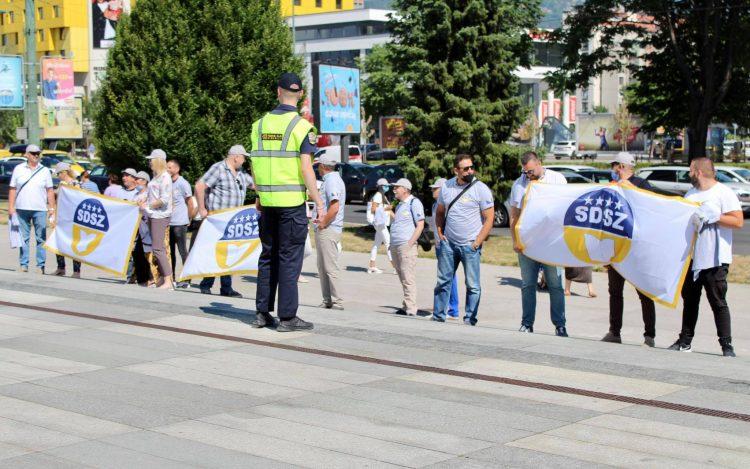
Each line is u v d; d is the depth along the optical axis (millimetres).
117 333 8359
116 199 13562
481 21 25031
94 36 104938
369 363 7227
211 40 23000
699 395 6273
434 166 24625
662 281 8922
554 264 9656
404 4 25828
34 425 5664
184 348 7734
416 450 5156
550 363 7203
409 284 12742
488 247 21969
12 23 114062
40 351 7645
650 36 37656
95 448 5230
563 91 38875
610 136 86688
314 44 101375
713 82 36188
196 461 5004
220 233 12664
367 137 77688
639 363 7188
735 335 11945
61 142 83250
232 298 10461
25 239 15219
